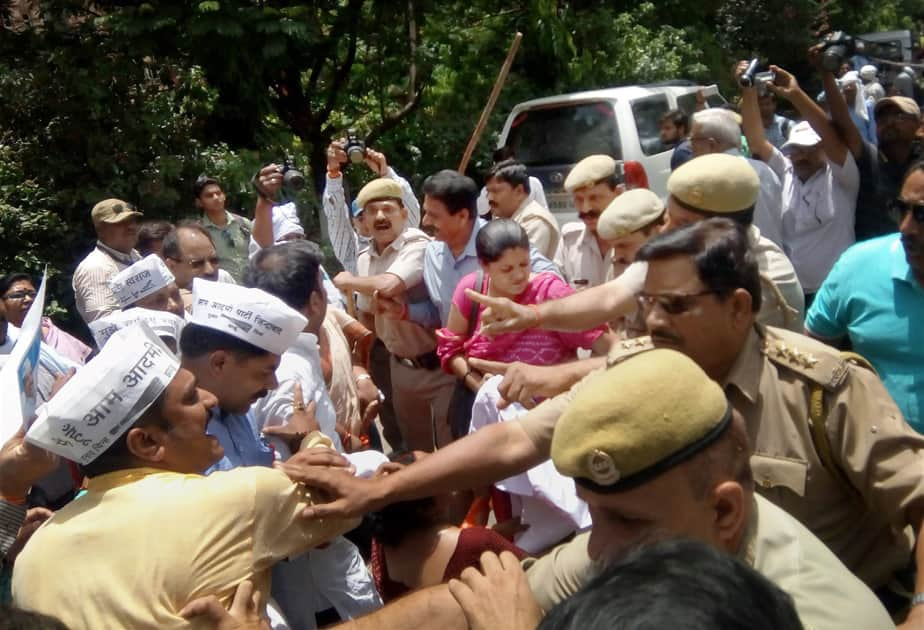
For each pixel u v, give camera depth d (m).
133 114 10.67
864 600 1.96
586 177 5.57
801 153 6.06
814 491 2.52
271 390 3.20
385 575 3.14
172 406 2.47
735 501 1.89
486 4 14.77
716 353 2.53
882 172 6.07
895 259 3.40
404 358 5.54
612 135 11.45
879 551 2.60
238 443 3.07
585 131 11.66
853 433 2.46
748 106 6.47
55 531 2.38
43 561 2.35
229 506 2.35
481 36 14.70
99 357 2.45
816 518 2.54
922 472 2.39
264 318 2.95
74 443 2.40
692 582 1.30
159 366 2.46
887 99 6.02
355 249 6.77
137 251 6.61
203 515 2.33
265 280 3.67
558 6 16.00
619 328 4.00
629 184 6.31
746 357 2.55
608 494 1.88
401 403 5.62
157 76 11.37
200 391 2.56
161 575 2.29
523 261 4.35
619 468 1.84
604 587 1.31
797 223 6.15
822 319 3.63
